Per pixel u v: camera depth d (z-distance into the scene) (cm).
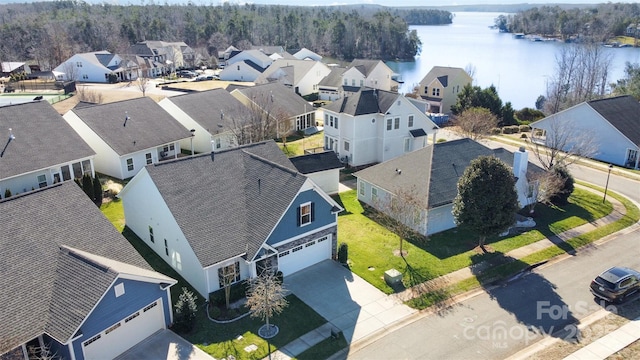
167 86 8669
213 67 12194
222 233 2345
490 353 1953
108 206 3372
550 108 6738
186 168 2606
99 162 3941
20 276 1866
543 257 2727
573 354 1939
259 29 15862
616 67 11288
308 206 2497
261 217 2428
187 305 2059
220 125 4669
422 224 2966
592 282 2352
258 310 1986
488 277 2523
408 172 3269
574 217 3259
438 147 3400
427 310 2247
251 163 2761
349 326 2123
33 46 12431
